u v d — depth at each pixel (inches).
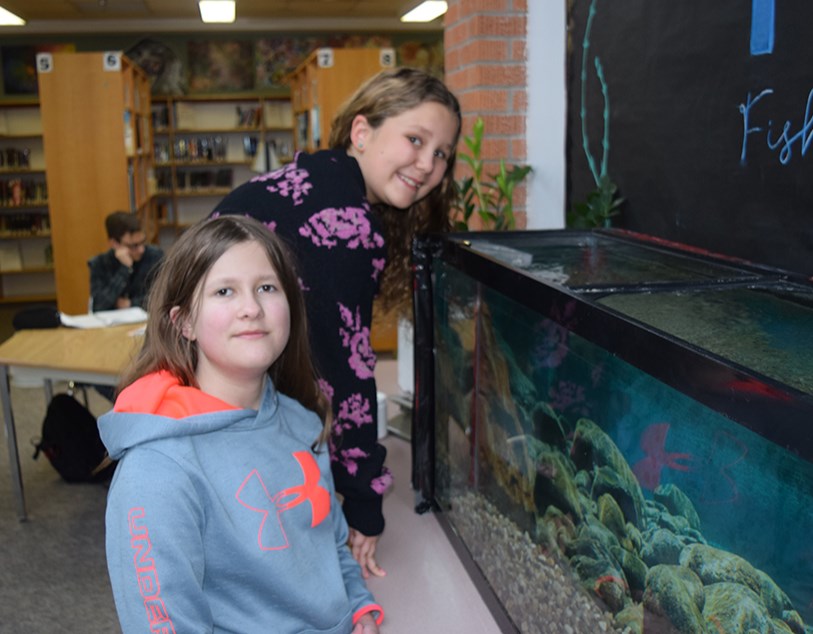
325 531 48.1
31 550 114.7
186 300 42.6
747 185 61.0
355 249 56.1
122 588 38.1
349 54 244.8
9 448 121.2
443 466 69.0
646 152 77.1
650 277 49.4
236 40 425.7
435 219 73.5
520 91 119.4
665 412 31.4
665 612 32.9
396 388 111.6
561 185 121.0
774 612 26.0
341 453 58.2
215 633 42.2
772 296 43.5
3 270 387.2
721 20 63.2
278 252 45.6
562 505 42.9
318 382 54.4
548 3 116.8
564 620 43.5
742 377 24.9
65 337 124.3
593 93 89.0
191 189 420.5
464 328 60.7
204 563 40.7
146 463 39.2
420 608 56.1
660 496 32.4
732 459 27.4
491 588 55.7
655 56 74.3
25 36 409.7
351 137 60.4
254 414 44.8
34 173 390.0
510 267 48.1
